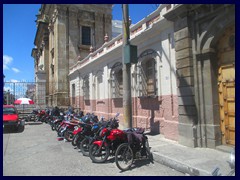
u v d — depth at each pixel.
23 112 21.62
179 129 8.27
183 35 8.12
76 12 28.56
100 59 16.44
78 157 7.47
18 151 8.45
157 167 6.35
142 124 11.22
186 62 8.02
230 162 5.01
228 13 6.90
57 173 5.98
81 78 22.33
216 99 7.54
